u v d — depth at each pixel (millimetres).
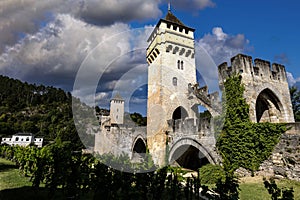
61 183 8117
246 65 17359
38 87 128625
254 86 17219
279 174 12938
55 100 120062
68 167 7965
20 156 17141
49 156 10094
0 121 89938
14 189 10836
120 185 5227
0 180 13367
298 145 12539
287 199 3818
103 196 5379
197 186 6348
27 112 106000
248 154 14328
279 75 19516
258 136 14312
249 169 14133
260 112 20438
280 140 13453
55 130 72812
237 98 16156
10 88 127875
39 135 80438
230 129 15414
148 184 5289
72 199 7832
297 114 31844
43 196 9508
